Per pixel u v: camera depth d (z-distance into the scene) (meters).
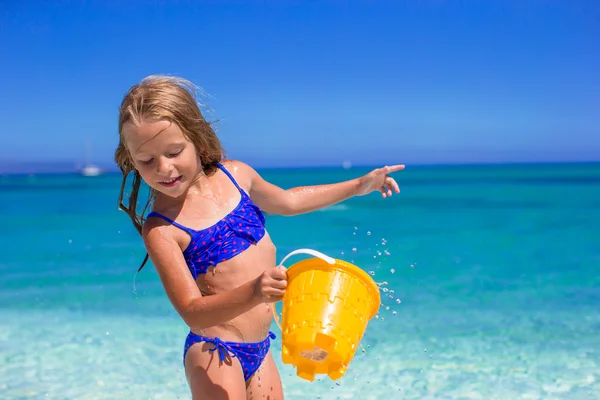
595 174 62.25
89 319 5.85
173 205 2.76
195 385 2.66
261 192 3.19
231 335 2.71
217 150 2.96
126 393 4.08
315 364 2.29
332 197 3.35
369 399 3.95
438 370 4.39
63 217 15.96
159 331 5.45
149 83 2.68
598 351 4.69
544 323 5.47
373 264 8.33
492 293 6.65
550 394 3.93
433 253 9.27
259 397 2.82
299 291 2.29
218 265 2.71
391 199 23.27
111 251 9.91
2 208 19.45
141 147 2.55
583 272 7.74
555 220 13.98
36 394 4.05
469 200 22.17
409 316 5.76
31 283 7.46
